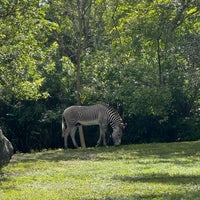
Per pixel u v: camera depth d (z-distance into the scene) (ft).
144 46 103.24
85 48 107.65
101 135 86.02
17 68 74.84
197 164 57.62
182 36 99.86
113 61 100.89
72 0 101.71
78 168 56.80
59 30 99.81
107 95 96.12
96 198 38.45
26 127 103.65
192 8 98.07
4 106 100.73
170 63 99.71
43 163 62.85
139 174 50.21
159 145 82.23
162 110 93.71
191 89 98.84
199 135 98.22
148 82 97.76
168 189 41.01
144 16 100.22
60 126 103.60
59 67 99.60
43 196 40.16
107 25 111.55
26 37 73.31
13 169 57.62
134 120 100.99
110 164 59.26
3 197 40.29
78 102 93.91
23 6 71.82
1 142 53.31
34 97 82.64
